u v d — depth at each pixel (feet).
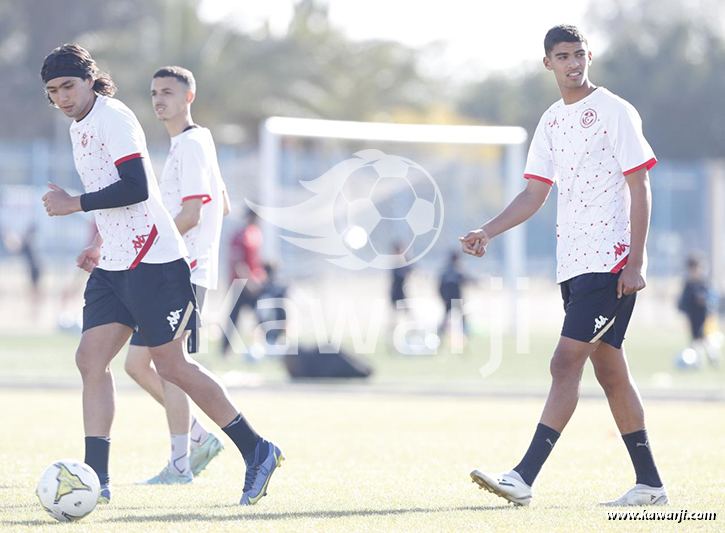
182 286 72.84
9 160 378.32
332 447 107.24
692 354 234.99
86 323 73.67
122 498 75.82
